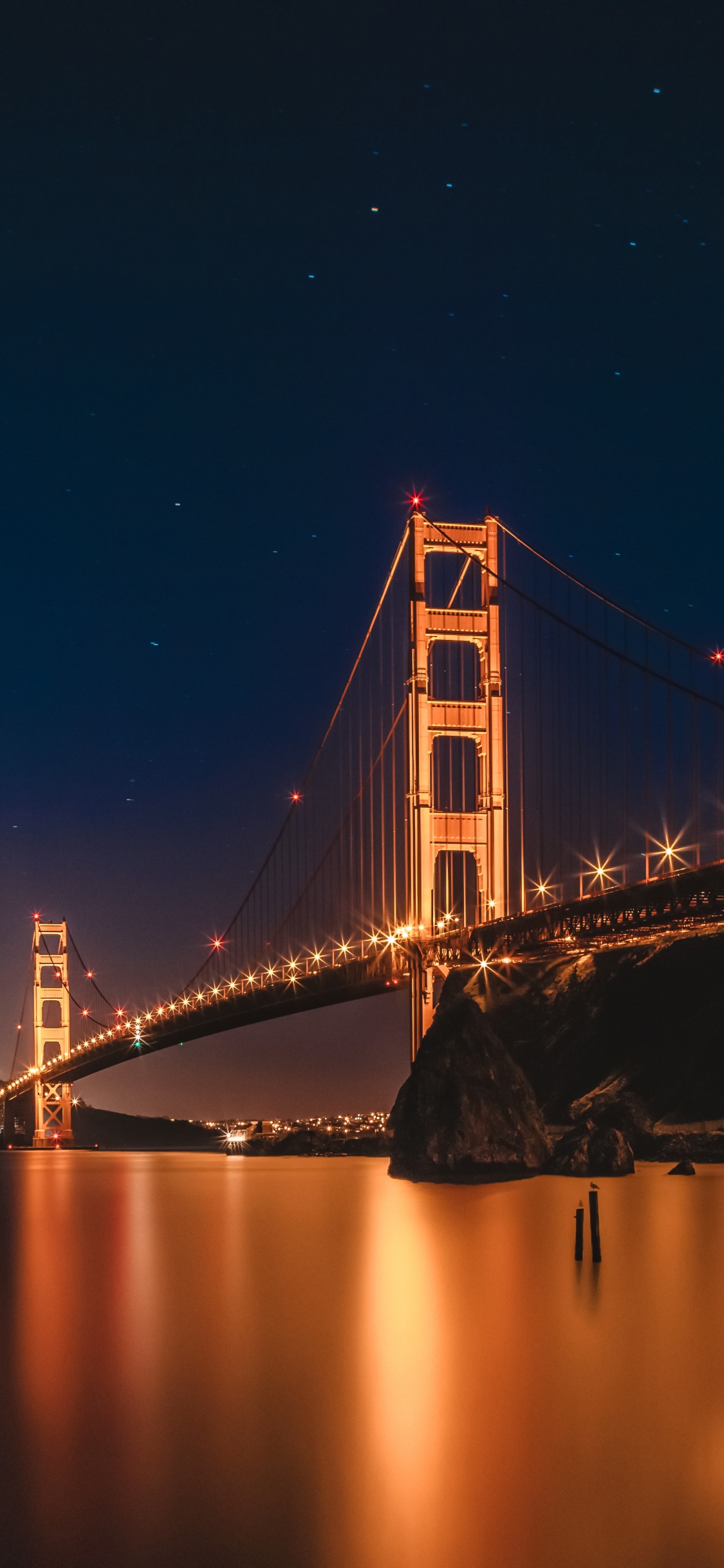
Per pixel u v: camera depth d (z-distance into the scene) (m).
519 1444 17.00
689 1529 14.10
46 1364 22.64
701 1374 20.64
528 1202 50.50
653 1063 86.25
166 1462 16.73
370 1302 28.42
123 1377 21.45
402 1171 69.12
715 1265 31.67
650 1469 16.00
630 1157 64.44
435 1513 14.66
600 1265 31.97
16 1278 33.94
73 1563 13.54
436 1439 17.34
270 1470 16.30
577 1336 23.55
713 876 66.25
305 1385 20.50
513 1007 100.56
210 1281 32.69
